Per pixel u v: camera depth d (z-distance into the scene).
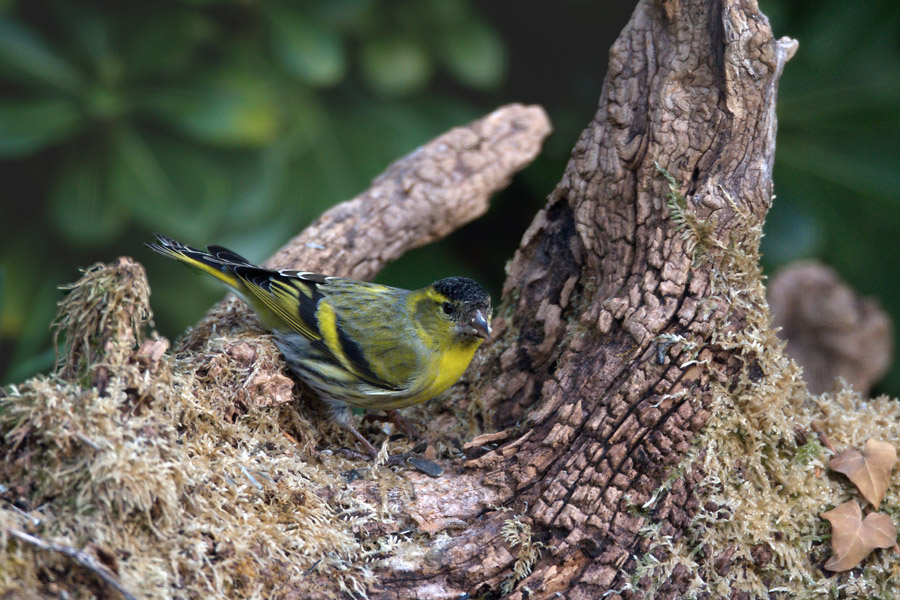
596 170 7.15
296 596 5.67
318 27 11.22
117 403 5.46
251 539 5.70
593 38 14.01
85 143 11.41
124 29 11.27
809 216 11.45
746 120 6.61
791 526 6.54
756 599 6.42
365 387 7.41
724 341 6.48
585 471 6.36
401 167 9.66
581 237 7.25
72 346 5.80
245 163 11.45
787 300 9.55
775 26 11.49
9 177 12.80
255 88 11.37
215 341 7.03
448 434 7.59
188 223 10.88
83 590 4.91
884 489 6.61
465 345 7.60
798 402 6.97
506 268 8.14
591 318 6.83
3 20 10.76
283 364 7.36
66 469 5.25
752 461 6.57
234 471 6.03
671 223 6.67
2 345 13.84
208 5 11.42
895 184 11.30
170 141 11.38
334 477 6.58
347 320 7.50
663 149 6.73
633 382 6.41
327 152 11.69
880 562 6.54
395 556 6.12
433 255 12.40
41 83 10.96
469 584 6.15
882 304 11.77
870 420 7.22
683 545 6.34
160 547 5.32
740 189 6.64
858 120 11.44
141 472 5.27
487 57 12.01
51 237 12.29
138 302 5.80
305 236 9.02
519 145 9.98
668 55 6.82
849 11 11.38
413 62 11.81
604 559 6.20
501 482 6.49
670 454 6.32
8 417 5.39
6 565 4.81
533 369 7.54
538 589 6.14
